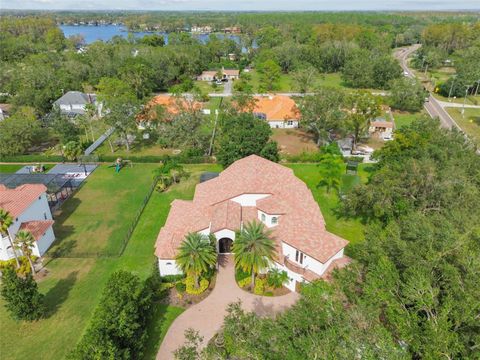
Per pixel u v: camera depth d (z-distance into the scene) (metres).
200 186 50.47
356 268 29.50
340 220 50.25
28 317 33.41
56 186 56.56
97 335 26.34
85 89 128.50
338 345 20.53
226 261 41.75
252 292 37.28
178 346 31.11
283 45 165.00
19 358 30.36
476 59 132.50
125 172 66.38
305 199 46.28
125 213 52.75
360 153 73.19
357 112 70.88
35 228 43.28
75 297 36.88
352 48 160.38
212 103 112.81
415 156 51.25
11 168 68.31
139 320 30.80
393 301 23.89
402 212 41.47
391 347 20.19
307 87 123.38
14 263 41.25
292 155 72.81
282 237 38.94
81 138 82.44
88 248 44.75
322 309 23.84
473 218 35.47
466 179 43.22
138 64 116.06
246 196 45.72
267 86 132.75
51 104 98.06
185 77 139.75
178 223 42.59
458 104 111.88
